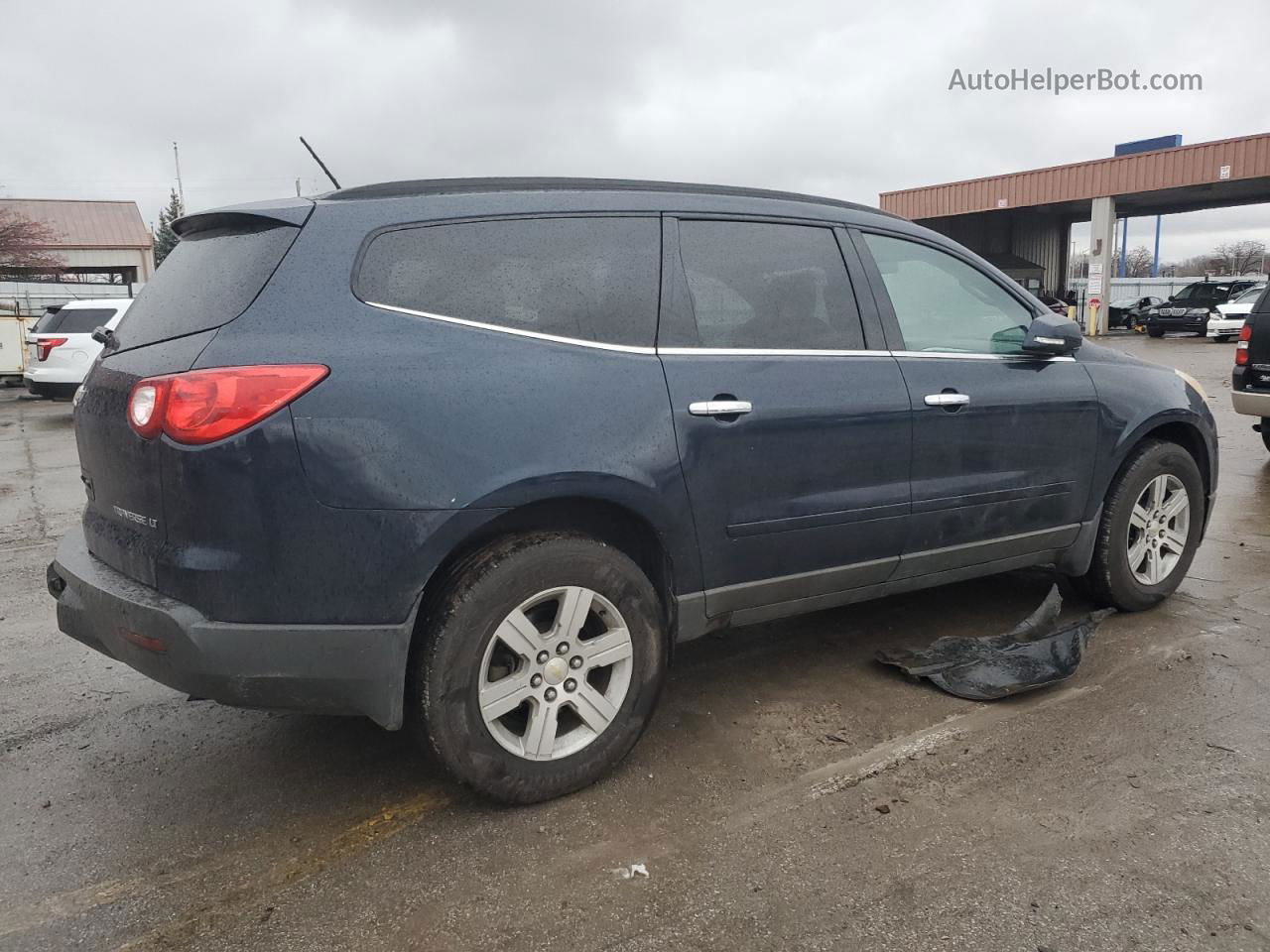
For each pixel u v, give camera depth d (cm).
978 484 364
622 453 276
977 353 373
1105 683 359
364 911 233
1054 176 3266
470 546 266
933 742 315
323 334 247
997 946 217
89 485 289
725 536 303
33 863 255
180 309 266
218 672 241
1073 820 267
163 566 244
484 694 264
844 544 332
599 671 294
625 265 296
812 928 224
